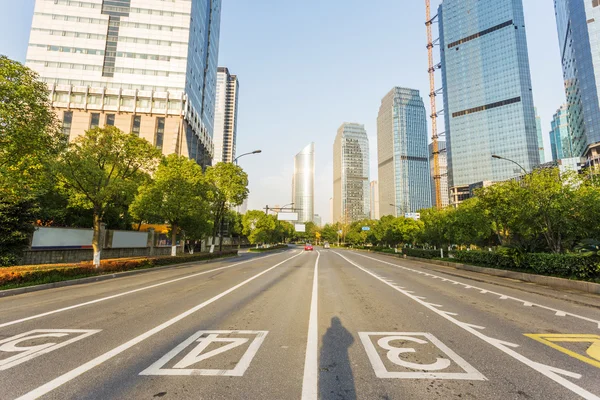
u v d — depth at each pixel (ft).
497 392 10.35
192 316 20.94
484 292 32.63
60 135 42.80
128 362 12.82
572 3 317.83
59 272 38.09
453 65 451.94
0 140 34.65
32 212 50.01
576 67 312.29
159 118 193.77
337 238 353.72
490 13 420.36
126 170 61.77
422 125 511.81
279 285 36.83
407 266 70.28
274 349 14.47
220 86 519.19
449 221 75.15
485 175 405.18
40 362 12.81
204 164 245.65
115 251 73.00
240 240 237.45
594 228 41.24
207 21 270.87
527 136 379.55
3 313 22.02
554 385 10.89
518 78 391.86
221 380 11.19
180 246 104.88
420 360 13.17
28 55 196.34
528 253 45.47
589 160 281.54
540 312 22.99
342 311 22.75
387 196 515.09
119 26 204.23
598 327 18.75
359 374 11.73
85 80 197.77
